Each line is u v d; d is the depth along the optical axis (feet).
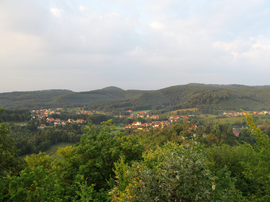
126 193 16.39
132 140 49.32
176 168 13.30
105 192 29.63
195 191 12.78
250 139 185.98
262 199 21.91
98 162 39.06
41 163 49.42
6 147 43.14
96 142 46.47
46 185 25.57
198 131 215.92
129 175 16.57
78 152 42.09
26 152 178.70
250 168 25.26
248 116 23.50
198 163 13.10
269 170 21.62
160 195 13.78
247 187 41.06
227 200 14.17
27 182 27.89
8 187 27.14
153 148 92.58
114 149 41.11
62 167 42.70
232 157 50.75
